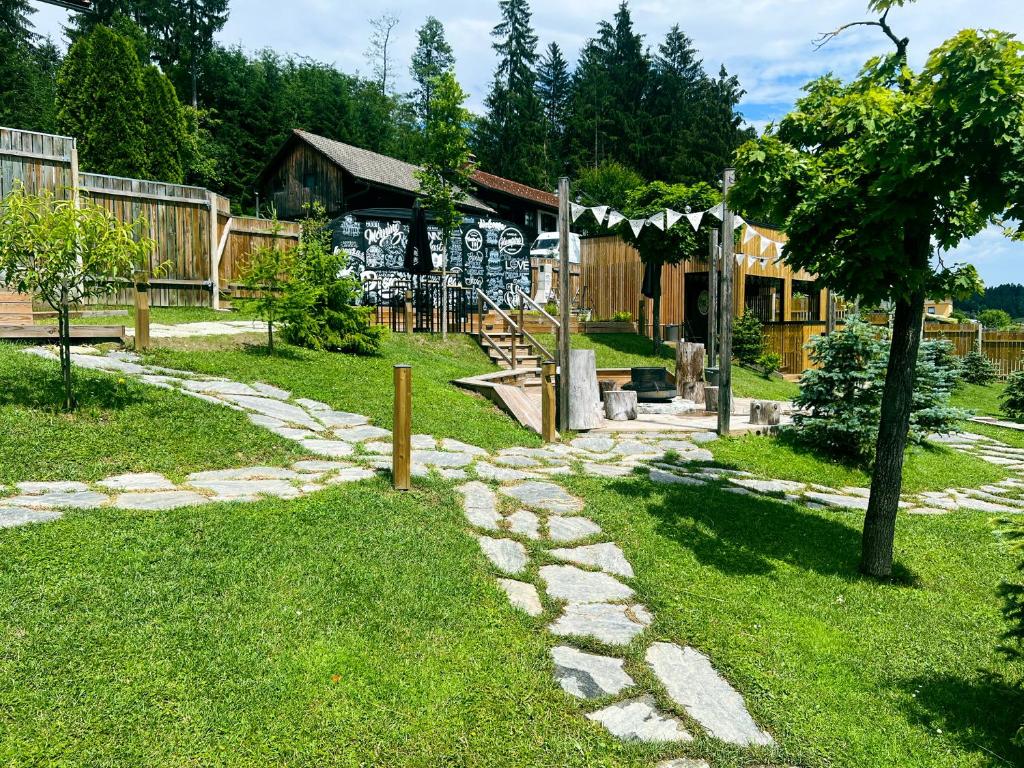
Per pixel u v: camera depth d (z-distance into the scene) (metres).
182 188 13.98
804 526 6.34
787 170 5.19
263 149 40.06
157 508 4.68
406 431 5.73
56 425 6.14
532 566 4.82
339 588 3.92
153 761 2.55
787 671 3.78
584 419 10.11
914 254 5.02
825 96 5.42
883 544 5.34
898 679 3.81
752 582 4.95
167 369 8.72
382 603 3.86
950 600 5.01
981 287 5.29
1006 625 4.62
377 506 5.24
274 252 10.50
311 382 9.37
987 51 3.78
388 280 20.30
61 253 6.11
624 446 9.20
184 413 7.00
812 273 5.55
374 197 24.92
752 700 3.47
